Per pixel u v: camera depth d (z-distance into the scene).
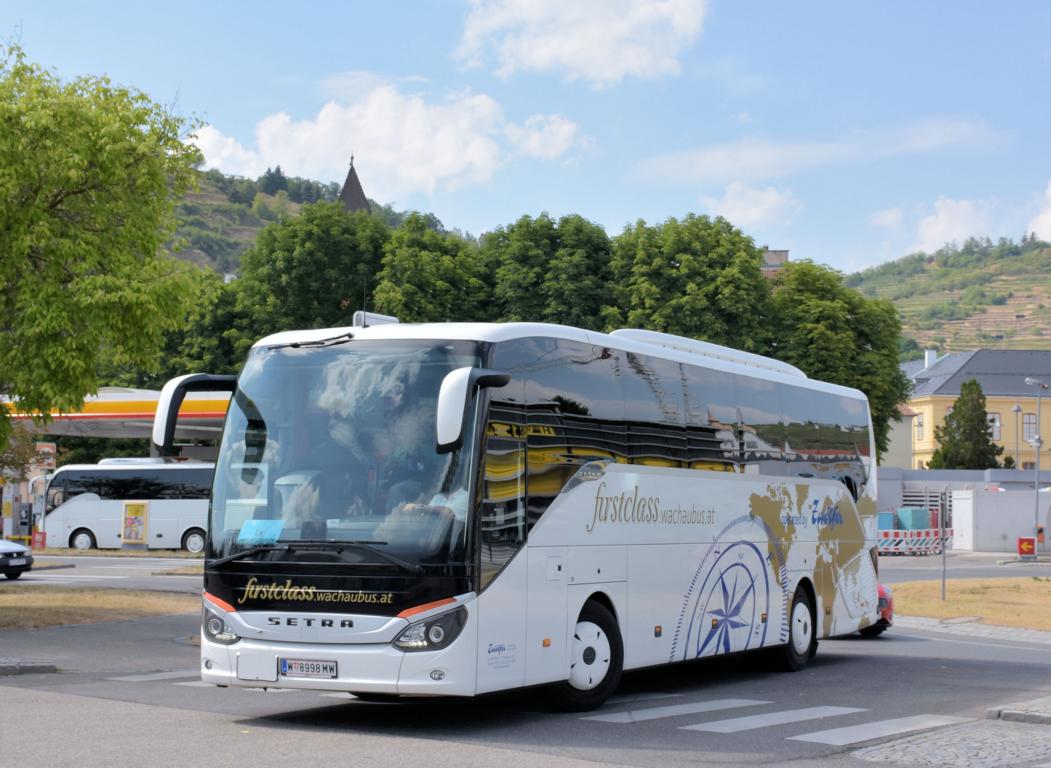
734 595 15.66
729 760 9.74
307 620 10.69
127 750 9.56
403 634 10.44
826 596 18.56
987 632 25.28
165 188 22.08
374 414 11.09
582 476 12.50
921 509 66.31
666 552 14.07
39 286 19.91
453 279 55.94
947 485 79.81
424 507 10.66
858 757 10.02
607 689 12.70
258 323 55.97
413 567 10.49
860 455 20.36
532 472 11.66
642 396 13.93
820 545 18.48
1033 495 63.97
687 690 15.09
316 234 55.44
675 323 53.81
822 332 54.72
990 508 63.81
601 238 56.19
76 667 15.81
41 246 20.19
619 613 13.02
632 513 13.41
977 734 11.22
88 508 52.62
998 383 118.81
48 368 19.73
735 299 53.88
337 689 10.56
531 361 11.87
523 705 12.95
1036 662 18.84
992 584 37.16
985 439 96.69
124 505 52.06
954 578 42.06
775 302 56.44
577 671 12.33
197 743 9.98
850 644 22.36
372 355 11.37
